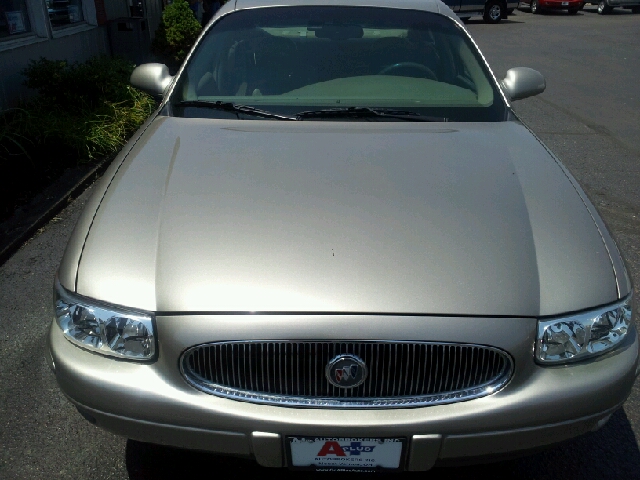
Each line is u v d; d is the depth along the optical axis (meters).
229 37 3.12
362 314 1.70
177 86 2.94
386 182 2.17
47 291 3.39
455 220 1.98
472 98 2.91
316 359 1.71
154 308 1.75
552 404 1.73
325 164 2.28
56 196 4.48
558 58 12.06
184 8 9.20
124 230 1.94
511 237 1.93
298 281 1.75
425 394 1.74
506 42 14.31
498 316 1.73
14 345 2.91
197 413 1.71
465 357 1.73
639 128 7.09
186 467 2.23
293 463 1.77
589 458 2.31
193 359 1.73
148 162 2.32
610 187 5.16
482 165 2.33
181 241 1.88
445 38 3.15
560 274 1.84
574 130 6.92
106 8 8.96
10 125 5.12
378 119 2.74
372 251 1.84
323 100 2.82
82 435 2.38
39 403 2.54
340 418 1.70
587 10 23.97
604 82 9.76
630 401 2.62
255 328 1.69
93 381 1.76
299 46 3.08
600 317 1.80
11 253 3.81
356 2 3.28
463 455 1.76
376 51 3.08
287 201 2.04
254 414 1.70
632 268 3.72
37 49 6.55
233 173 2.21
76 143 5.16
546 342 1.75
